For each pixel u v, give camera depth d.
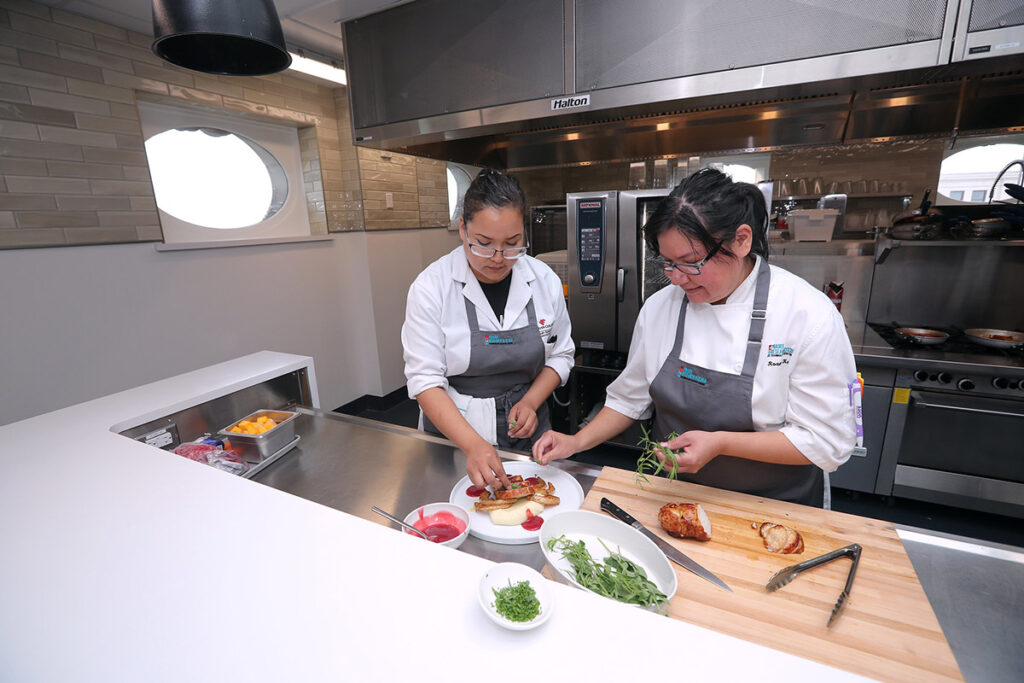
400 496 1.04
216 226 2.67
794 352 0.92
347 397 3.46
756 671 0.45
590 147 2.79
